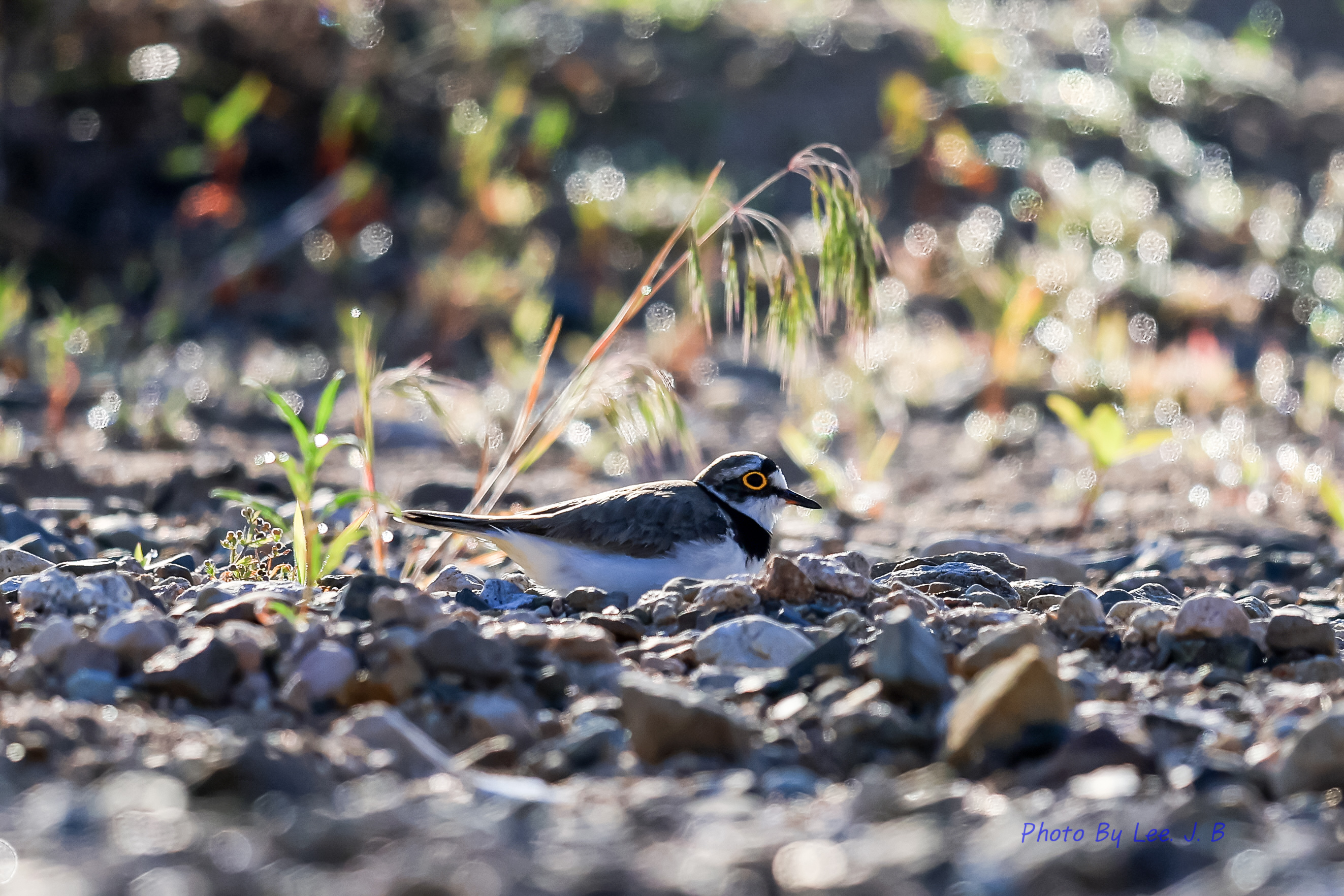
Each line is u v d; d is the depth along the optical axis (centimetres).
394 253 2247
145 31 2345
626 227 2258
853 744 517
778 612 699
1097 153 2517
